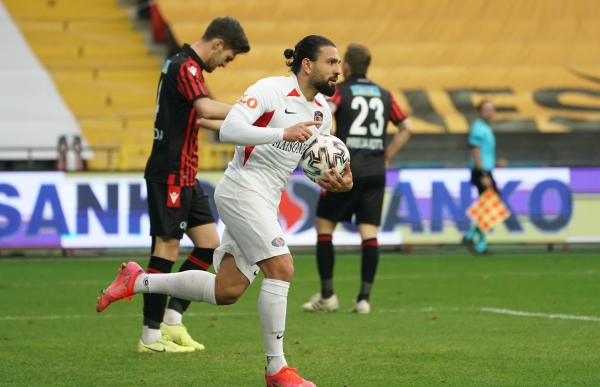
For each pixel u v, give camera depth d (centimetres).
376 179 2847
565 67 7294
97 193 4722
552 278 3791
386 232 4866
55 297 3300
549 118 6731
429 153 6444
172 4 7519
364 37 7512
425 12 7744
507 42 7512
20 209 4716
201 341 2289
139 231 4719
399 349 2092
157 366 1905
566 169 4956
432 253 5044
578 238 4962
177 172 2100
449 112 6731
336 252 5241
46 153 6850
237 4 7619
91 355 2066
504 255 4897
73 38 7994
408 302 3089
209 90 6856
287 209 4756
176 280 1758
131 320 2734
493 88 7031
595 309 2844
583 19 7756
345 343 2197
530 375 1759
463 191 4884
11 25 8094
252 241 1655
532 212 4944
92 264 4528
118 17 8231
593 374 1767
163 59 7825
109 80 7594
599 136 6538
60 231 4716
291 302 3169
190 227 2214
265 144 1614
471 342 2192
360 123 2834
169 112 2094
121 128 7062
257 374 1803
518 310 2833
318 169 1725
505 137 6575
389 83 7044
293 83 1684
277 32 7481
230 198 1677
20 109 7250
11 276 4000
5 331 2491
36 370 1862
